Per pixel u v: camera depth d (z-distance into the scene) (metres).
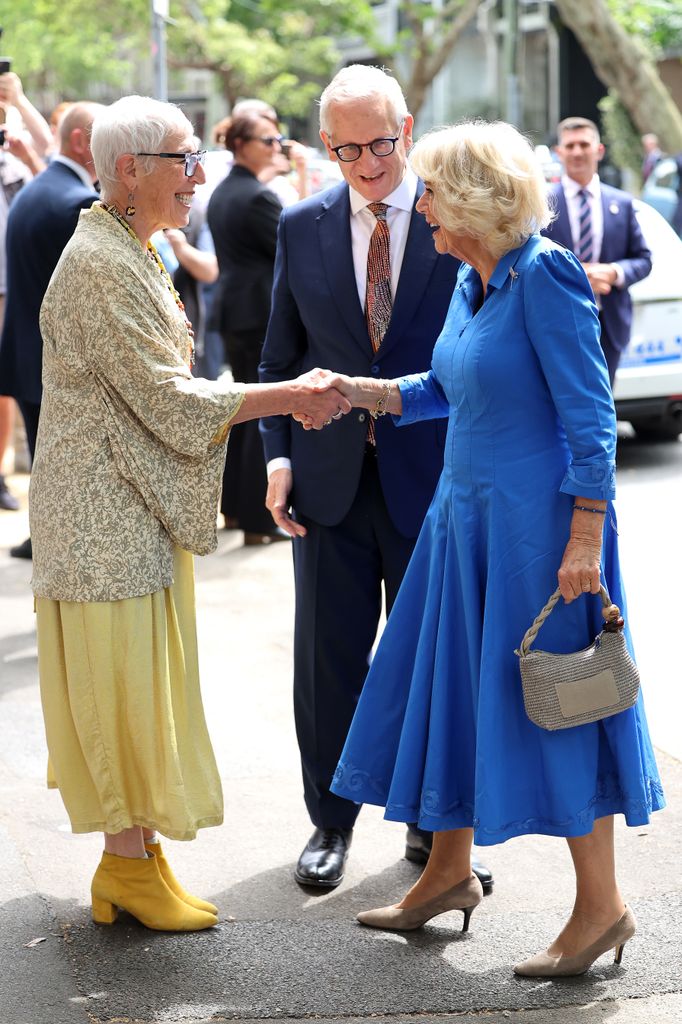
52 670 3.39
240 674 5.48
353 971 3.28
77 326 3.23
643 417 9.23
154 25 10.16
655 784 3.30
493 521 3.17
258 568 7.11
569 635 3.19
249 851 3.98
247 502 7.44
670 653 5.63
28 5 27.36
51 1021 3.04
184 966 3.30
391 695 3.45
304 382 3.41
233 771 4.55
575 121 7.50
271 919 3.56
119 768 3.37
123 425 3.28
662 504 8.15
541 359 3.10
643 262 7.51
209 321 9.19
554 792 3.16
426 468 3.74
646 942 3.41
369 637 3.88
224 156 11.02
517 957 3.35
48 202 6.03
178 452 3.30
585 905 3.26
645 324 9.07
